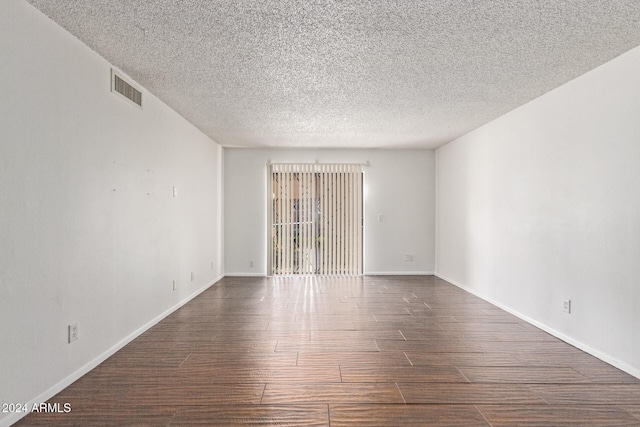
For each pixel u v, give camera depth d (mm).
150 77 3264
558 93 3438
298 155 6699
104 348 2869
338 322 3861
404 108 4180
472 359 2895
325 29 2426
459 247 5727
